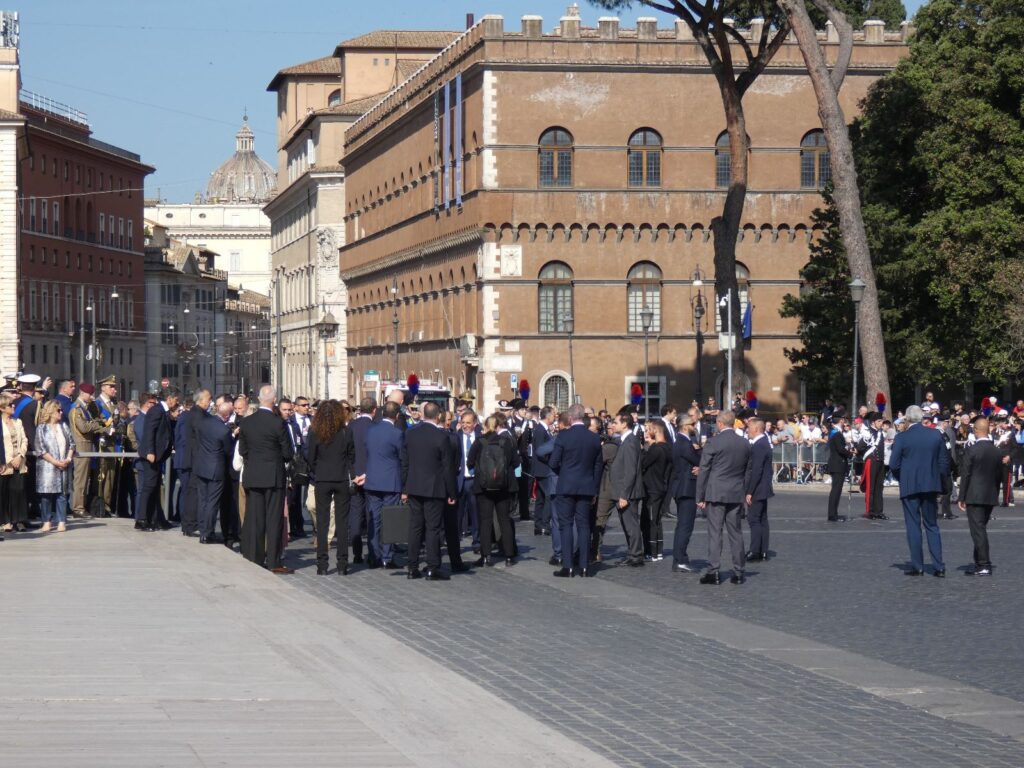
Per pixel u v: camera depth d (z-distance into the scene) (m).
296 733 12.52
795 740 13.02
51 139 136.25
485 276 79.31
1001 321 61.06
